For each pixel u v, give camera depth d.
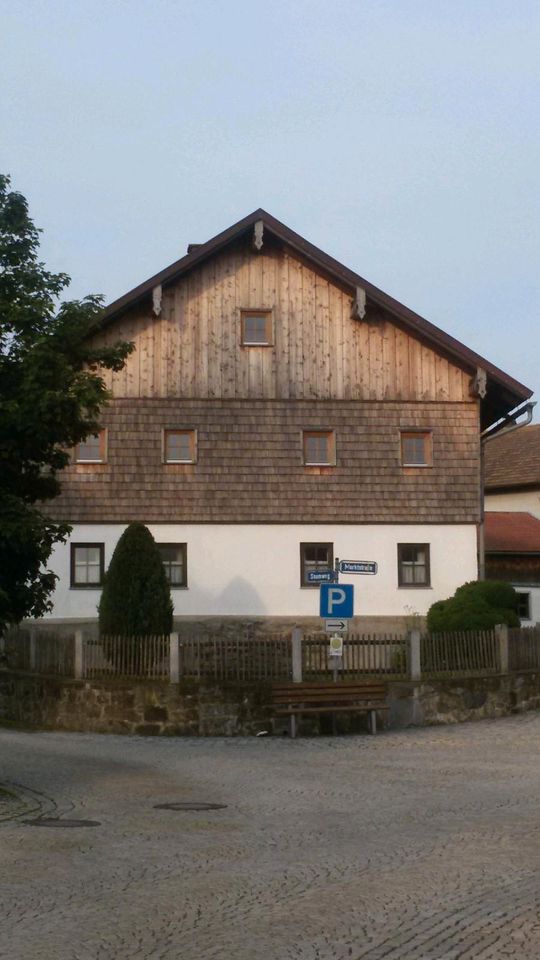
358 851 11.41
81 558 30.34
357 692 23.12
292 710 22.58
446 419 31.44
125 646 23.69
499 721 24.09
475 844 11.70
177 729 23.00
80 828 12.79
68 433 16.58
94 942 7.96
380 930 8.27
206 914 8.78
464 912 8.77
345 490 30.98
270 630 30.48
